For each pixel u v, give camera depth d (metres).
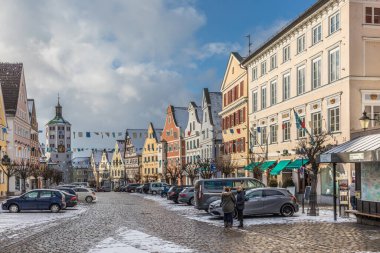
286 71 46.53
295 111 41.34
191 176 72.50
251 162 53.41
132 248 15.84
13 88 75.44
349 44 34.75
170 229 21.92
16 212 34.00
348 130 34.56
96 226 23.59
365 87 34.81
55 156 160.75
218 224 24.27
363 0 34.97
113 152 158.88
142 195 75.06
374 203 22.05
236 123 62.72
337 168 36.09
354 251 14.76
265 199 26.97
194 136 84.19
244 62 58.12
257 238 18.25
